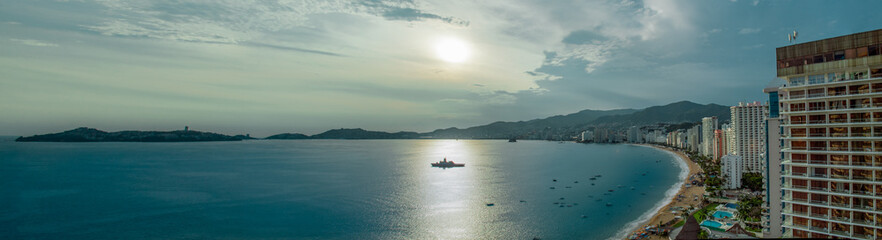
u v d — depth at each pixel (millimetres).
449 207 188000
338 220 163250
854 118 79688
